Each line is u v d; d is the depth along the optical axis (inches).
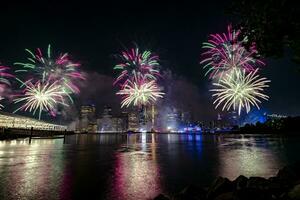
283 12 275.0
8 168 1063.0
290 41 298.2
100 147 2559.1
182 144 3186.5
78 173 973.2
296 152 1851.6
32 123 5113.2
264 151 1967.3
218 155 1684.3
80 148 2347.4
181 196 474.0
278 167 1099.9
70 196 646.5
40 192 681.6
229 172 991.0
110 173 979.9
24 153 1681.8
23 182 799.1
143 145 2984.7
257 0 289.7
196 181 826.8
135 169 1083.9
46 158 1440.7
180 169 1083.3
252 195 389.4
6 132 3336.6
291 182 480.4
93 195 657.0
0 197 633.0
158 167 1144.8
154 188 732.0
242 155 1663.4
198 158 1505.9
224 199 390.3
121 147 2591.0
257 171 999.6
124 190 708.7
